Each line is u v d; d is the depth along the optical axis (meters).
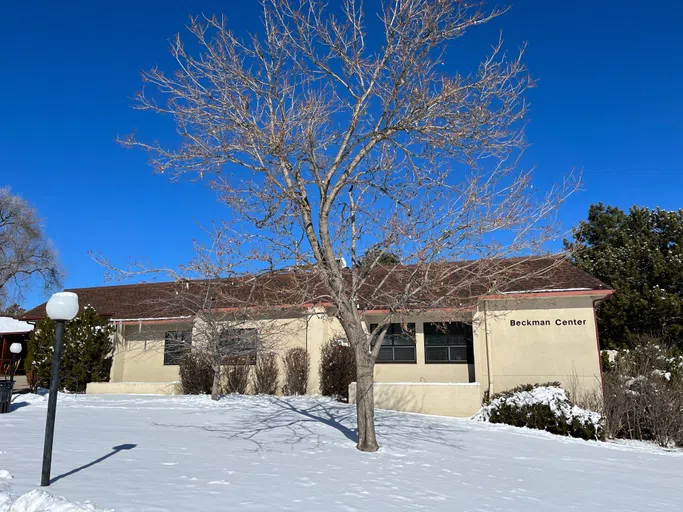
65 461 7.46
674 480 9.37
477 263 10.09
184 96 10.28
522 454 10.98
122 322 21.73
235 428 11.77
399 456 9.50
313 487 6.79
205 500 5.78
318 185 10.47
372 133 10.47
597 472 9.70
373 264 10.12
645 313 26.47
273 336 18.53
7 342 30.95
